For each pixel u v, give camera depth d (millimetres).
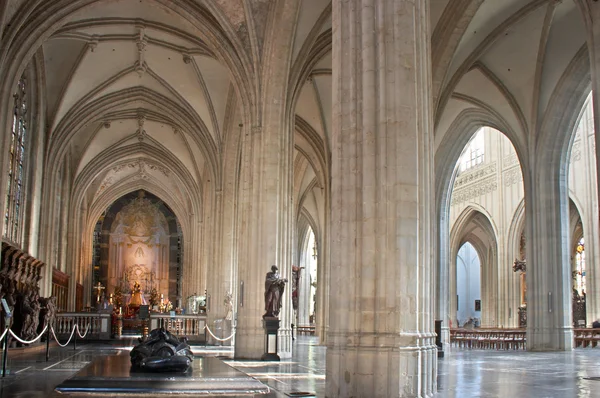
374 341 11516
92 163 44094
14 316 25562
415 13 12680
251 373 16203
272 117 23734
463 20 22812
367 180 12055
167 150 43938
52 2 23453
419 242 12031
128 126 41750
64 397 7797
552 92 27672
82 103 33438
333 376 11797
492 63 28391
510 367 18312
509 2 24125
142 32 28984
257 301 22781
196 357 11898
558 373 16297
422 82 12617
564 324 27406
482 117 32281
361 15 12680
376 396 11289
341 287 12008
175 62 31875
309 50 24125
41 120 30906
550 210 27953
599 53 17219
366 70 12398
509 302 45969
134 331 47344
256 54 24156
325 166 33562
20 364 18359
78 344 30891
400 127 12102
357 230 12039
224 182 34719
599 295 36688
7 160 22375
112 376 8078
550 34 26219
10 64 22672
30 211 29891
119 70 32656
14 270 26266
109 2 25328
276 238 23078
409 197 11938
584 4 17656
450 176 34656
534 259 28031
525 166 28984
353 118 12398
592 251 37469
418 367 11398
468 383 13805
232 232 35000
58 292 39844
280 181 23531
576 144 39469
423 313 11883
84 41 29250
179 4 24797
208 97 33344
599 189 16891
